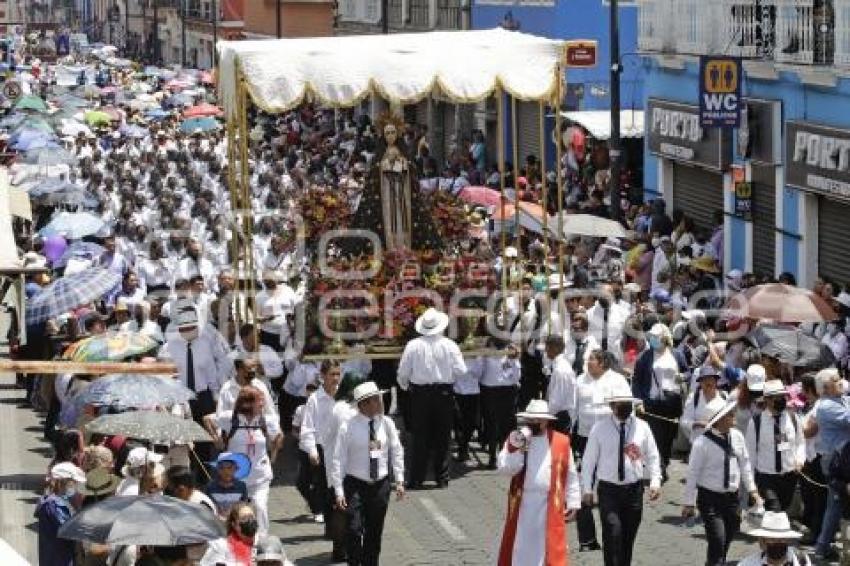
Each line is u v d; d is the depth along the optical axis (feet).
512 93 108.78
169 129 277.85
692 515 79.82
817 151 132.98
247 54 105.81
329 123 281.33
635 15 205.77
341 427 80.89
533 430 75.46
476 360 103.35
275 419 85.71
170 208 161.27
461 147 228.63
